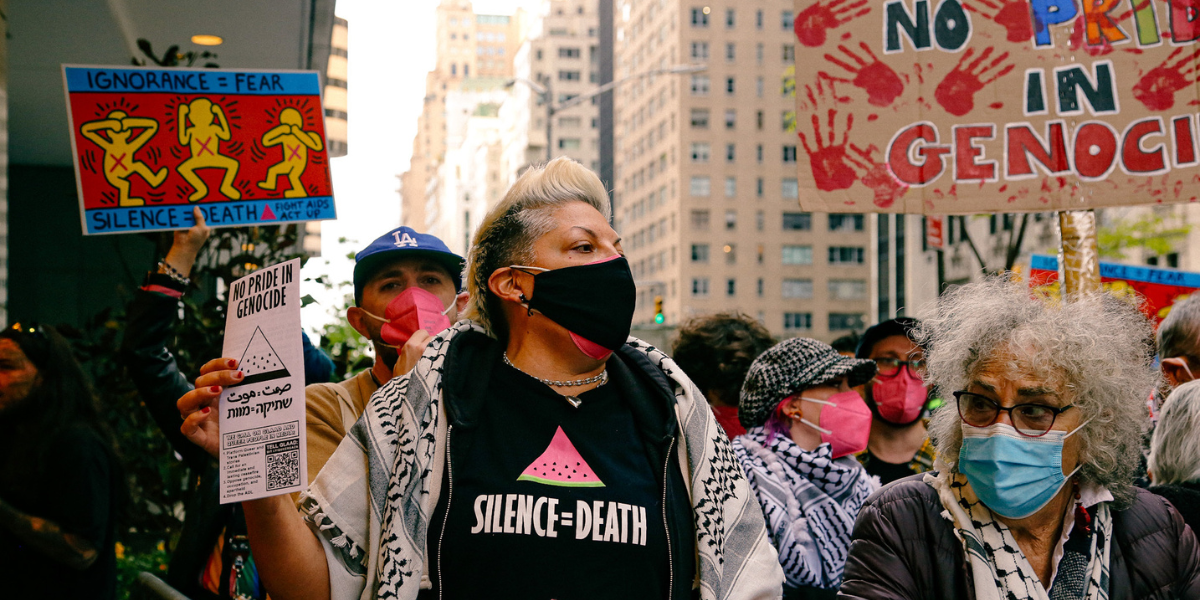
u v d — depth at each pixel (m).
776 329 71.69
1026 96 3.49
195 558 3.14
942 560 2.17
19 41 6.91
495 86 184.38
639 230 80.38
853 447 3.23
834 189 3.49
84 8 6.42
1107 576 2.12
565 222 2.04
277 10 6.87
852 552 2.27
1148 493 2.28
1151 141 3.45
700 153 71.38
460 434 1.91
